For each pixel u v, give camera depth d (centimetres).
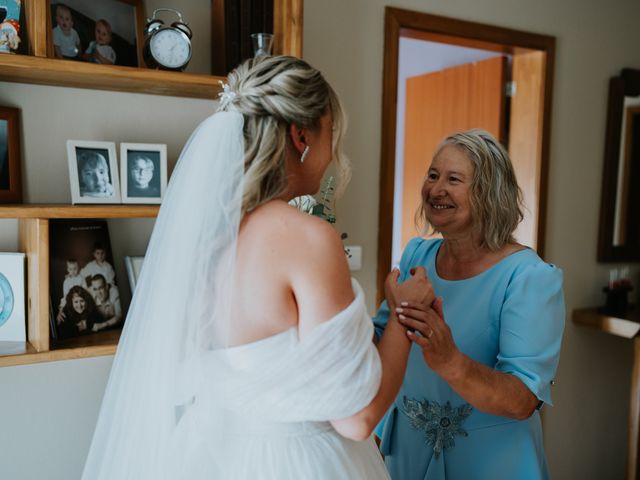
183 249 101
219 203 98
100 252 176
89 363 182
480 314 142
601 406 311
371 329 97
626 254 309
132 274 182
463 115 317
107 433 121
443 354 112
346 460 109
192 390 103
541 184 276
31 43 150
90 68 151
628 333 266
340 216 230
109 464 115
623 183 303
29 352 152
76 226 172
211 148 100
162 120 189
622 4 296
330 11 219
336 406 92
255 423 106
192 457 106
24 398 175
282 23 182
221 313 97
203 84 167
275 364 94
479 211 142
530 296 134
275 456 104
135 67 167
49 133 174
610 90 295
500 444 141
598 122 295
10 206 151
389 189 238
